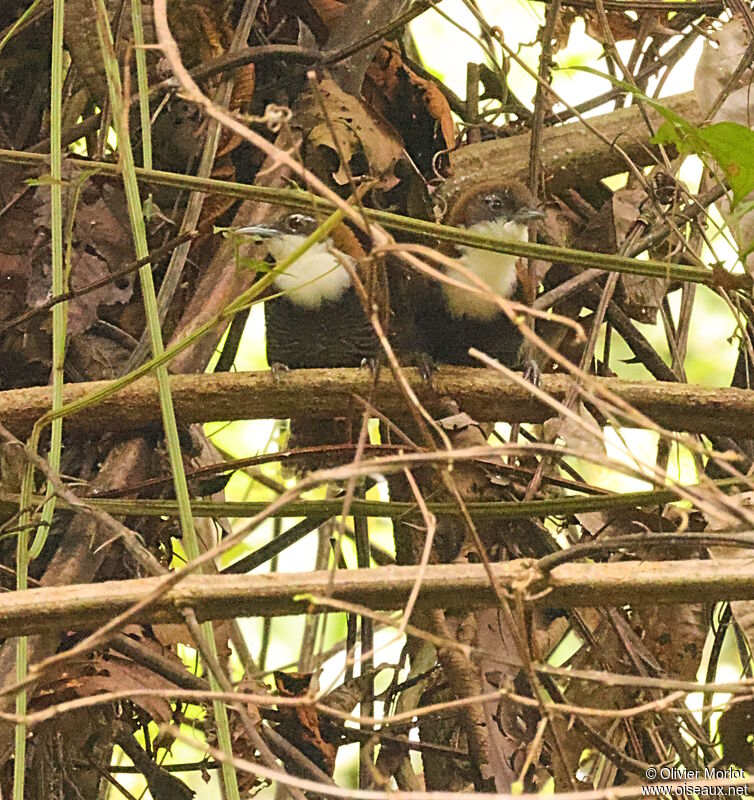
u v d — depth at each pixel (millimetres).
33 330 4141
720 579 2725
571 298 4648
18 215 4238
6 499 3564
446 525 3955
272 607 2701
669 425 3658
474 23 5770
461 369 3818
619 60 4121
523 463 4219
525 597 2611
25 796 3564
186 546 2750
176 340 3930
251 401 3652
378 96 4695
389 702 3846
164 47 2225
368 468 2174
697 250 4469
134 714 3836
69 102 4547
